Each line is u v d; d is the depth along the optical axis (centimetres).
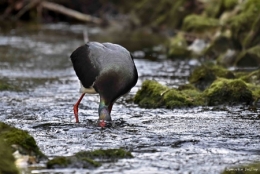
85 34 2877
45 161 933
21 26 3077
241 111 1314
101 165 912
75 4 3384
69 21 3359
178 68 1997
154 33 3033
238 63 1964
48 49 2338
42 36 2739
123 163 924
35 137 1089
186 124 1188
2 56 2139
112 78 1205
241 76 1633
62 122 1230
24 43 2483
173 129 1147
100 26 3250
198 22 2384
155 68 1994
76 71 1278
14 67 1933
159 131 1130
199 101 1384
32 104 1410
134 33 3023
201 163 929
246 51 1956
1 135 966
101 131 1139
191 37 2362
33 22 3250
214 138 1077
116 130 1145
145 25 3181
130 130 1144
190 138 1075
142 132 1124
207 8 2600
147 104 1389
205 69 1580
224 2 2420
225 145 1033
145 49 2455
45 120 1248
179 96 1379
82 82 1254
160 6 3145
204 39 2294
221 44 2133
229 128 1152
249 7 2089
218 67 1622
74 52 1298
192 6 2939
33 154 943
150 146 1025
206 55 2153
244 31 2047
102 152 955
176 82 1722
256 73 1598
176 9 2997
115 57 1218
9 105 1395
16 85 1648
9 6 3281
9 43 2470
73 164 903
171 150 1000
